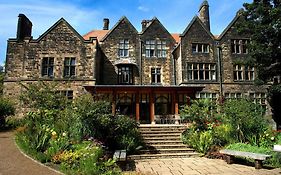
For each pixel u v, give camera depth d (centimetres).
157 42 2500
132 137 1295
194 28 2431
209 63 2375
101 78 2356
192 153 1260
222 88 2333
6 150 970
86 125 1139
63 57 2202
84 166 764
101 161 841
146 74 2416
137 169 968
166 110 2336
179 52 2386
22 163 823
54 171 760
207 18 2641
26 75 2155
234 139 1305
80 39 2234
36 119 1252
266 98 2314
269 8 1780
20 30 2252
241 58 2431
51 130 1060
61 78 2153
